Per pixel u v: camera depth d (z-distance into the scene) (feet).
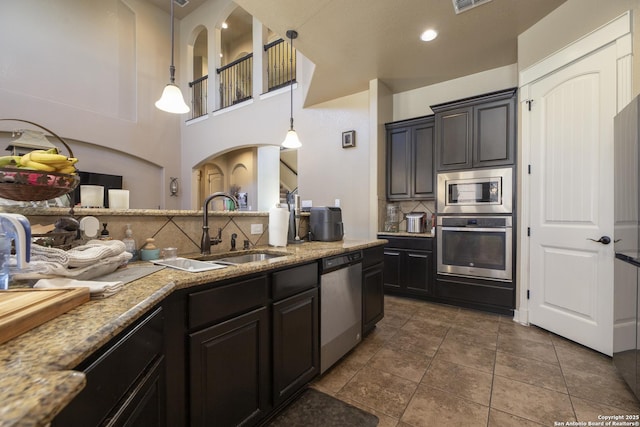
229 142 19.03
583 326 7.37
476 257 10.27
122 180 19.22
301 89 15.35
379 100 12.43
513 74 11.03
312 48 9.90
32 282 2.89
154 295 2.90
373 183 12.51
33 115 15.72
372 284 8.23
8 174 3.11
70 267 3.17
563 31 7.73
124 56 19.60
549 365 6.57
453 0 7.66
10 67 15.10
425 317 9.72
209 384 3.87
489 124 10.05
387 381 6.04
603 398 5.40
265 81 17.49
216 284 4.00
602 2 6.83
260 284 4.66
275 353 4.92
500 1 7.64
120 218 4.90
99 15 18.40
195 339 3.69
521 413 5.04
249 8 7.97
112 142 18.69
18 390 1.35
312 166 14.93
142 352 2.78
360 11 8.06
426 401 5.39
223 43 25.70
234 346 4.22
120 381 2.38
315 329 5.91
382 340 7.98
